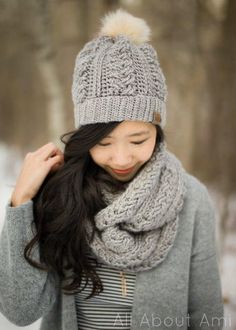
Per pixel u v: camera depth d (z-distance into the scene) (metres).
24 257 1.15
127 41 1.12
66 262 1.22
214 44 4.08
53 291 1.26
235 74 4.25
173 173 1.22
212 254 1.33
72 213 1.17
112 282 1.24
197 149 4.98
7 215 1.16
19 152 7.00
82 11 3.75
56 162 1.21
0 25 3.96
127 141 1.11
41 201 1.20
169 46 3.51
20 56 6.00
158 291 1.24
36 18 3.47
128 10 3.44
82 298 1.28
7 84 7.40
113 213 1.13
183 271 1.26
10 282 1.16
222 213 3.68
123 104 1.08
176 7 3.45
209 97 4.50
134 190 1.13
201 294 1.33
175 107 3.54
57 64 3.76
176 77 3.54
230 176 4.57
